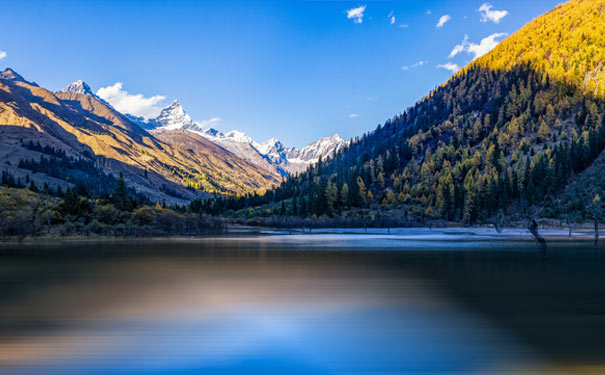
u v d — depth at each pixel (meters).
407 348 14.12
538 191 167.00
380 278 30.22
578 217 131.12
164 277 31.12
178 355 13.50
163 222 116.69
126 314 18.97
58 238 86.81
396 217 176.75
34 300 22.28
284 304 21.09
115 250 57.78
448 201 178.12
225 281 29.00
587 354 13.32
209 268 36.69
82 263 41.00
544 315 18.48
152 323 17.41
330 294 23.75
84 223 99.62
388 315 18.72
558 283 27.34
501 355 13.30
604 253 50.91
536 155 187.75
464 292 24.17
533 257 46.12
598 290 24.58
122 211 113.31
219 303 21.36
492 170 195.25
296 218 181.38
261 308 20.22
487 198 170.38
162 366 12.55
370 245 70.06
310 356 13.41
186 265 39.16
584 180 166.38
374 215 182.75
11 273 33.78
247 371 12.17
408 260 43.53
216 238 95.25
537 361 12.80
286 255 50.09
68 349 14.05
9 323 17.41
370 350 13.94
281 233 129.38
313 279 29.80
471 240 85.25
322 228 164.00
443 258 45.28
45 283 28.33
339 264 39.62
